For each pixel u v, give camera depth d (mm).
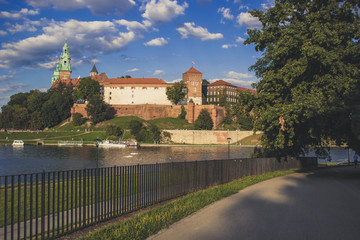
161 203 16750
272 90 33406
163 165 17328
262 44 35969
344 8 30484
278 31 33688
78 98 169500
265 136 35531
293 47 30078
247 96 34812
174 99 161750
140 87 167875
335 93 27250
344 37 29531
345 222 12312
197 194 17938
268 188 21078
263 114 31016
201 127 141000
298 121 28391
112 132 134875
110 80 173250
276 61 33906
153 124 143750
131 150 106312
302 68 28047
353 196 18078
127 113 160125
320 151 41219
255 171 29141
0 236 10969
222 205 15555
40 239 10836
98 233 10805
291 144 31906
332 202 16281
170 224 12164
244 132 138625
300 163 39125
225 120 154500
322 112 26484
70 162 71688
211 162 22250
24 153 91625
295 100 28875
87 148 112125
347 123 26422
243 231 11148
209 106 150500
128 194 14789
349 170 36750
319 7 32219
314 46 27219
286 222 12320
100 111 149250
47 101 166625
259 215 13492
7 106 159250
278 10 33719
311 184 23156
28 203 15531
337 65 27562
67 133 141250
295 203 16016
